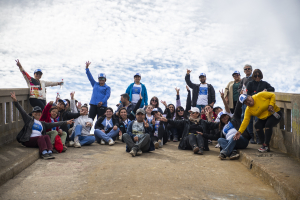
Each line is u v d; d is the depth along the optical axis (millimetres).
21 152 5281
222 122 6445
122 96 8906
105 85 8953
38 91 7648
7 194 3467
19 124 7059
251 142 7082
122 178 4215
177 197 3412
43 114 6293
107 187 3775
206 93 9109
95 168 4816
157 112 6973
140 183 3975
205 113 7992
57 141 6234
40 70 7793
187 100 9586
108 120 8031
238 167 5086
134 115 8633
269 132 5586
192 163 5348
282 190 3506
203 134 6762
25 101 7531
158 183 3992
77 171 4602
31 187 3752
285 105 5812
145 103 9477
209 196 3484
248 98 5484
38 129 5863
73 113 7215
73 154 6066
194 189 3754
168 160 5594
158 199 3324
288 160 4852
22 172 4484
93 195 3447
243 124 5633
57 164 5070
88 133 7469
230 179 4273
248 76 7730
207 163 5367
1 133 6051
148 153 6352
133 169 4770
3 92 6082
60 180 4086
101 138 7703
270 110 5422
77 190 3641
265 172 4176
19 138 5711
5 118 6293
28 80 7586
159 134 7281
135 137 6254
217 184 4004
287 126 5723
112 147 7168
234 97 8352
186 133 6906
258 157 5098
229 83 8672
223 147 5918
